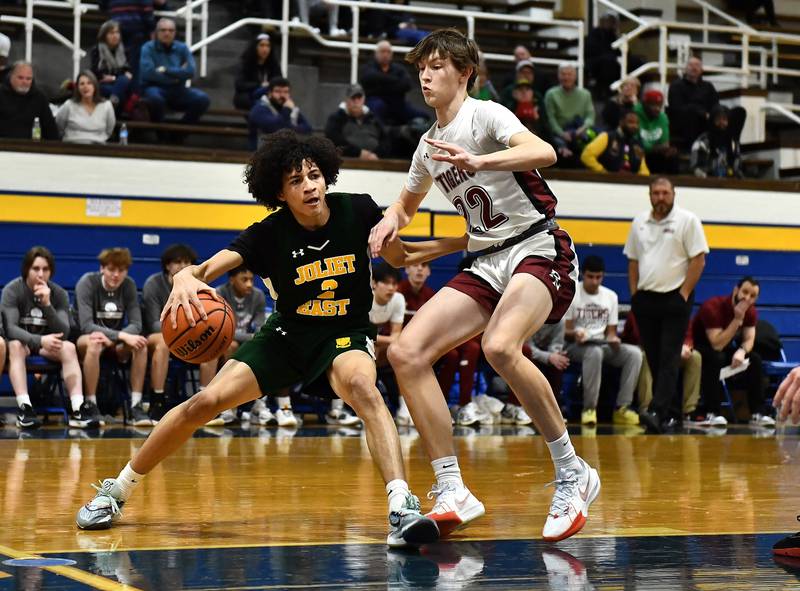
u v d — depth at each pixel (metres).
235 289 9.67
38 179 10.21
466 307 4.02
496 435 8.93
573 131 12.94
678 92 14.69
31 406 8.95
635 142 12.89
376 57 12.86
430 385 3.96
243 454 6.89
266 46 12.80
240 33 14.22
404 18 14.80
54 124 10.82
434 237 11.37
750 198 12.62
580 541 3.85
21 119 10.55
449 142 4.03
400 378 3.96
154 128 11.99
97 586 2.96
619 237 12.13
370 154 11.67
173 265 9.40
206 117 13.09
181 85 12.30
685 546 3.75
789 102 17.16
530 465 6.48
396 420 9.81
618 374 10.91
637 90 13.57
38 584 2.98
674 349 9.77
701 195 12.45
